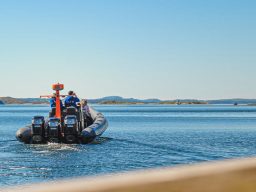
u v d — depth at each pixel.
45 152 21.75
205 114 116.81
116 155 20.97
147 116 96.69
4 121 68.81
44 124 24.58
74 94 26.09
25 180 14.39
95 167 17.31
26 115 105.12
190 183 0.93
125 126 52.50
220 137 34.62
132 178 0.96
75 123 24.03
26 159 19.41
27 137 24.88
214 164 1.05
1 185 13.36
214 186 0.92
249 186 0.92
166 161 19.16
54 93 25.52
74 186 0.91
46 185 0.91
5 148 23.30
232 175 0.97
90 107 32.19
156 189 0.91
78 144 24.80
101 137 31.69
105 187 0.90
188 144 27.52
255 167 1.00
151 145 26.17
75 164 18.09
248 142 29.83
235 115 108.25
